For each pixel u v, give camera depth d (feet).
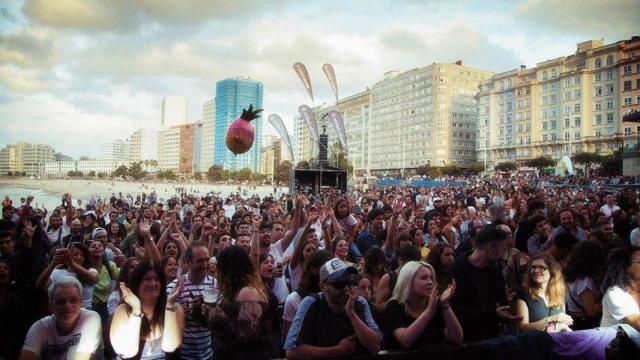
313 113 82.79
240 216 34.50
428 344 11.01
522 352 11.94
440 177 287.07
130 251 27.07
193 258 14.14
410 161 419.54
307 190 92.43
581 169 238.68
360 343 10.65
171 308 11.84
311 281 13.69
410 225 26.84
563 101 293.02
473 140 400.47
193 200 81.10
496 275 13.28
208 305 12.00
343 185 102.42
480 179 223.71
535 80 311.88
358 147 510.99
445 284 13.42
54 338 10.98
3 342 15.15
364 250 25.80
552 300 13.66
